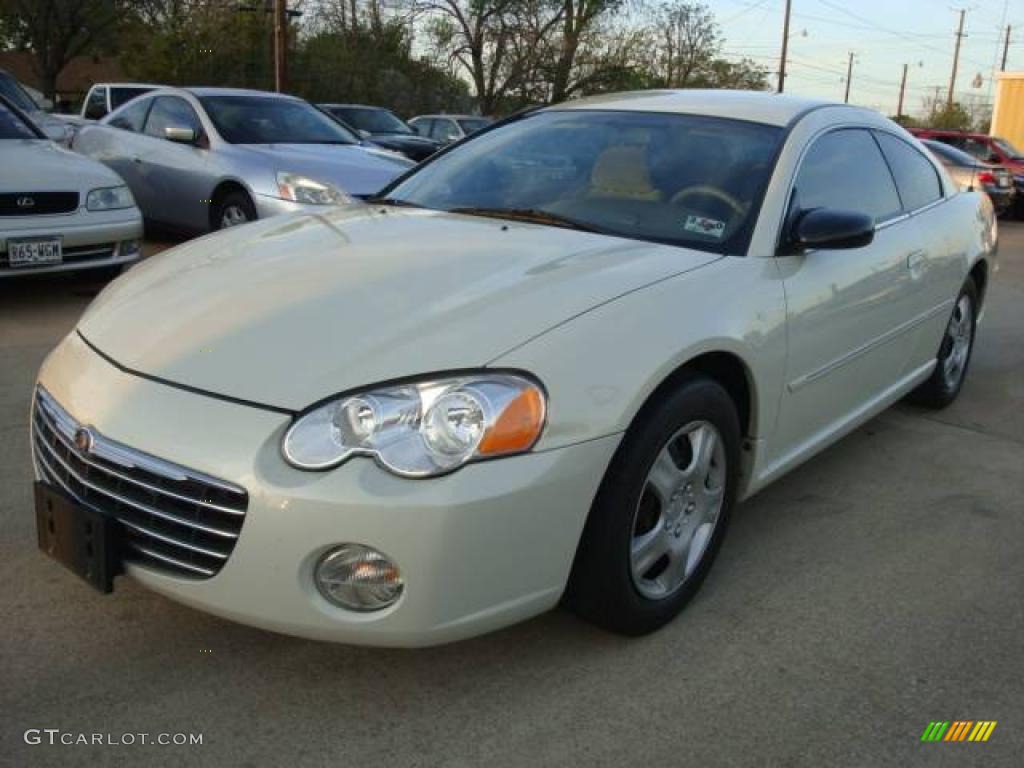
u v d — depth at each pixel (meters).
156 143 8.45
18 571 2.87
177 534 2.20
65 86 48.72
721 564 3.16
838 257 3.29
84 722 2.23
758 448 2.98
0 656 2.46
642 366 2.36
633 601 2.54
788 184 3.16
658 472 2.54
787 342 2.94
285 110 8.66
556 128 3.71
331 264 2.72
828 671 2.57
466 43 34.53
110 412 2.29
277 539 2.09
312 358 2.25
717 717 2.35
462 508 2.07
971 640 2.76
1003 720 2.40
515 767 2.15
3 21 37.72
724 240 2.98
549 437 2.19
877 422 4.73
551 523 2.21
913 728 2.35
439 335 2.27
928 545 3.37
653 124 3.53
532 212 3.26
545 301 2.42
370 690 2.39
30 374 4.79
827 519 3.55
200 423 2.18
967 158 14.09
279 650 2.54
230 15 28.88
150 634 2.59
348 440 2.10
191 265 2.89
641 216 3.12
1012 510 3.71
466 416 2.12
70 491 2.37
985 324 7.38
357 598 2.14
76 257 6.14
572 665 2.53
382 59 32.66
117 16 36.91
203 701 2.33
